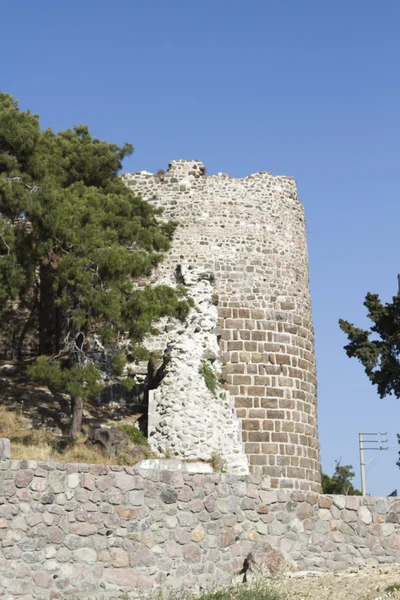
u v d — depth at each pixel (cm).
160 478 1788
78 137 3697
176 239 3553
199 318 3203
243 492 1842
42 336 3781
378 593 1537
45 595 1648
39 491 1692
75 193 3216
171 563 1748
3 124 3003
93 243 2931
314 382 3603
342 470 5834
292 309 3566
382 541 1900
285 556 1802
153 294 2983
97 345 3356
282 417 3381
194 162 3659
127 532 1734
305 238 3778
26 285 2995
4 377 3422
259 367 3419
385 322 4669
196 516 1792
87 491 1727
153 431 2944
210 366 3097
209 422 2941
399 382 4569
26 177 2978
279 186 3703
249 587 1633
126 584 1708
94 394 3147
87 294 2873
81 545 1697
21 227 3044
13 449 2441
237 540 1809
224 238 3566
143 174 3669
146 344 3347
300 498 1872
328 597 1526
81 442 2750
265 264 3569
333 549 1864
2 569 1633
